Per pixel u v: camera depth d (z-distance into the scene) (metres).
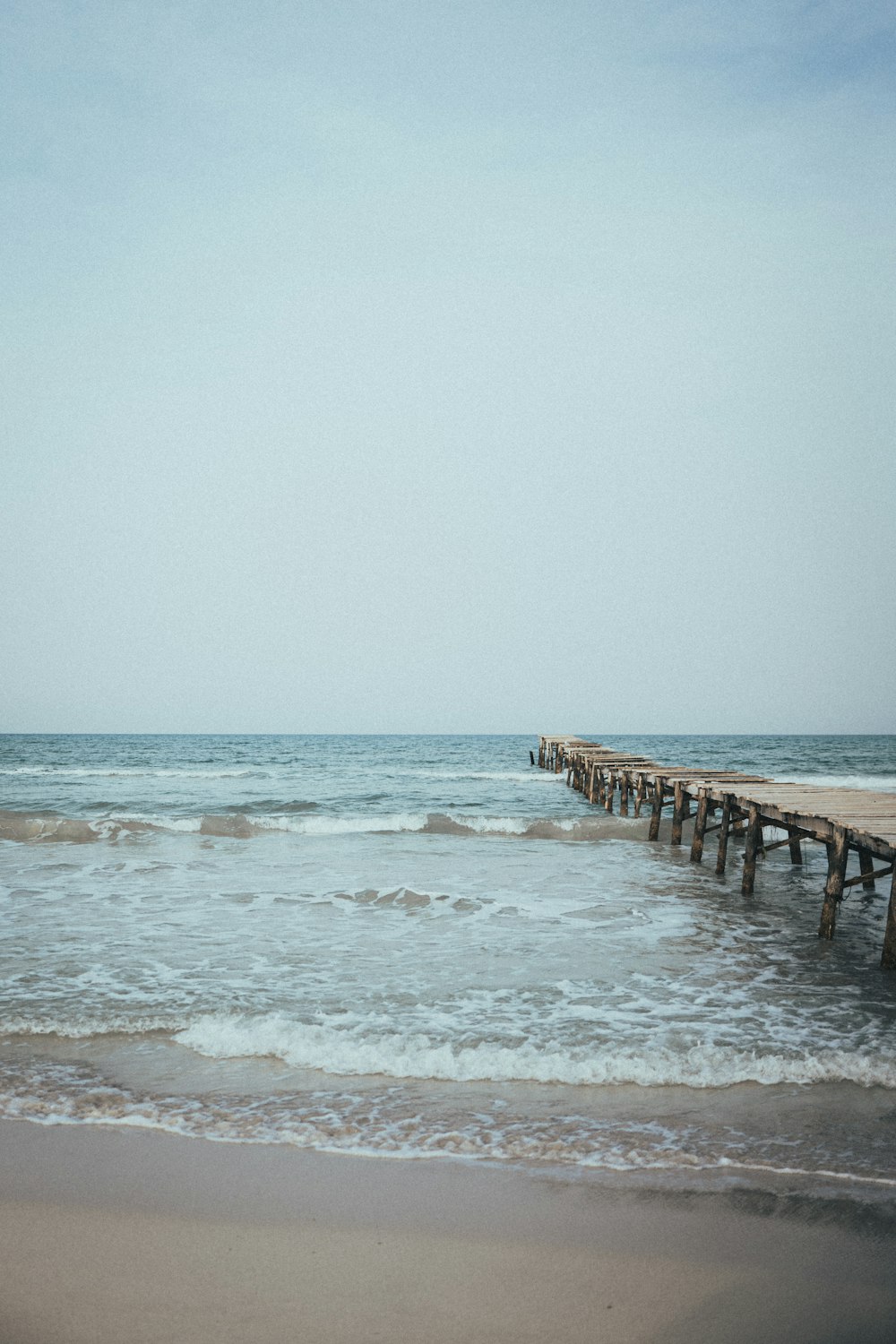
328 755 65.62
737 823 17.92
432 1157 5.21
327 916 11.90
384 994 8.48
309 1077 6.38
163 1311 3.80
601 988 8.72
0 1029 7.31
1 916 11.83
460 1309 3.84
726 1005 8.20
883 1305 3.87
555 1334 3.68
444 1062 6.60
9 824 19.34
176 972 9.14
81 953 9.88
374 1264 4.17
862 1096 6.14
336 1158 5.20
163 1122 5.64
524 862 16.53
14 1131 5.50
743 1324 3.75
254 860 16.52
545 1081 6.34
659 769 23.08
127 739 109.69
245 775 42.75
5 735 137.62
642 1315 3.81
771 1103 6.00
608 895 13.49
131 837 19.47
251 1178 4.95
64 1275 4.05
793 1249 4.29
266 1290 3.97
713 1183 4.92
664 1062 6.63
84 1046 6.99
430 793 31.78
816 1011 8.05
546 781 38.94
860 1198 4.76
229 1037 7.08
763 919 12.02
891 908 9.63
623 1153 5.25
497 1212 4.62
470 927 11.30
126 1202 4.68
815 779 42.47
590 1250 4.29
